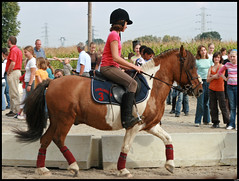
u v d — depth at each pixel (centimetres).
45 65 890
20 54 986
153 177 485
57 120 487
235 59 794
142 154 550
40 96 499
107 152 544
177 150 560
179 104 1021
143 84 505
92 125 497
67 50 2238
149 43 2108
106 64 498
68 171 531
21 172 510
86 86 489
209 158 565
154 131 520
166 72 525
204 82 867
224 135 579
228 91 824
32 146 557
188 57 528
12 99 986
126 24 507
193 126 875
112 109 485
